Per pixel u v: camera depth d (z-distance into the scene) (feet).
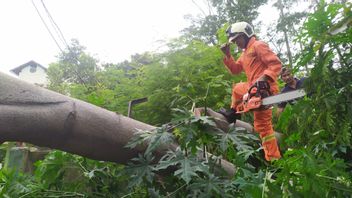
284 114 8.10
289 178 6.03
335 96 6.18
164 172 9.34
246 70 11.01
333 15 6.10
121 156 9.29
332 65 6.31
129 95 16.15
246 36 11.16
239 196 7.64
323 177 6.05
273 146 10.36
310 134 7.04
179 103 13.98
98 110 8.92
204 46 15.67
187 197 7.76
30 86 8.21
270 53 10.38
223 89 14.71
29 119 7.86
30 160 14.46
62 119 8.21
